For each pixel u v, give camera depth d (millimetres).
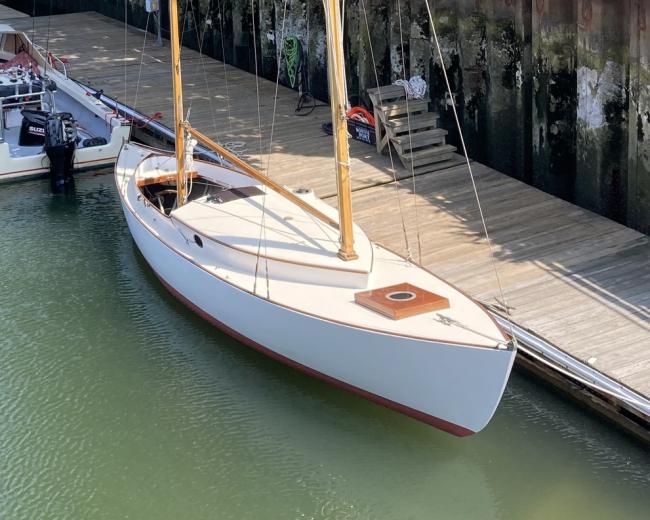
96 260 16156
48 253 16438
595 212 15523
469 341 10883
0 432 12234
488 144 17578
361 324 11500
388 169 17312
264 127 19938
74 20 28953
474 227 15117
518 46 16562
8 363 13484
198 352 13617
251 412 12508
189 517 10961
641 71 14203
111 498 11234
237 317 13000
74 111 21812
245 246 12930
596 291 13203
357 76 20141
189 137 14734
